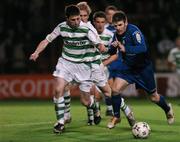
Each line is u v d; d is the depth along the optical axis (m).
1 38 67.38
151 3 69.50
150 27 67.69
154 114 38.62
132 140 25.42
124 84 27.83
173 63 53.69
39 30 67.19
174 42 66.50
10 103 51.56
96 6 67.56
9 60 63.94
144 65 27.52
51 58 60.59
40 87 57.75
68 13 26.92
